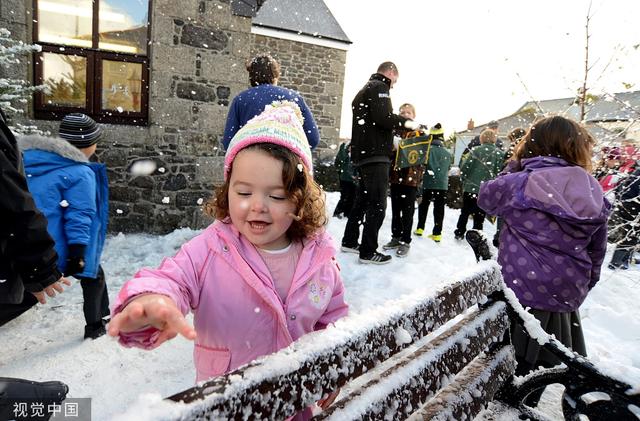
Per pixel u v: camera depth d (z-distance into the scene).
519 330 2.00
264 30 12.62
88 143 2.75
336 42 13.56
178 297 1.00
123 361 2.53
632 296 4.09
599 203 1.86
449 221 7.77
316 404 1.28
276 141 1.19
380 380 1.22
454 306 1.52
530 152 2.10
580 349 2.11
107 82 5.12
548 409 2.21
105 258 4.35
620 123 3.35
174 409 0.69
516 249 1.98
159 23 5.02
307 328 1.25
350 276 4.04
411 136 4.97
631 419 1.53
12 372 2.34
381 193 4.26
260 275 1.17
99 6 4.95
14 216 1.58
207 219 5.60
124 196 5.19
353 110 4.30
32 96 4.77
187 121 5.34
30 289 1.72
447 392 1.50
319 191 1.33
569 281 1.90
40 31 4.79
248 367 0.86
